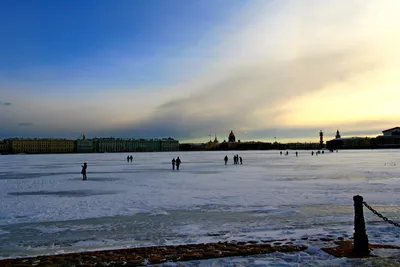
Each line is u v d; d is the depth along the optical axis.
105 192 21.69
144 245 9.54
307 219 12.73
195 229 11.45
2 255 8.88
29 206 16.38
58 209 15.49
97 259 7.86
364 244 7.88
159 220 12.99
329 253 7.91
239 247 8.62
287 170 40.62
